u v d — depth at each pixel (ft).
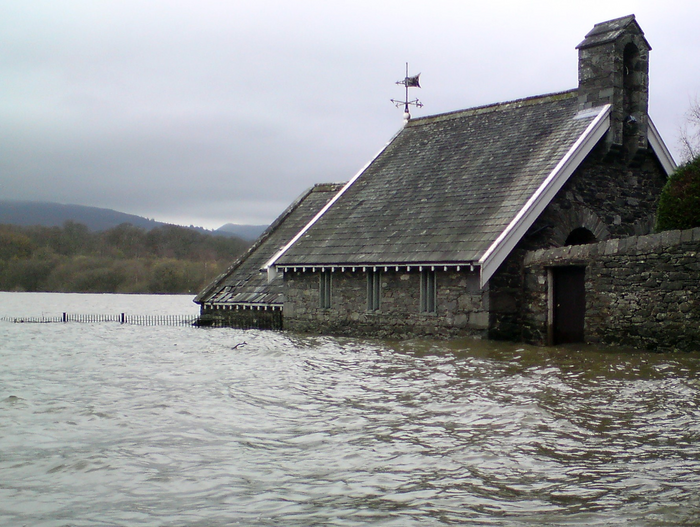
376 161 105.91
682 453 32.32
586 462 31.42
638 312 62.54
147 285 321.73
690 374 50.06
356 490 28.68
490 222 76.69
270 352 71.92
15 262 326.65
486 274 72.13
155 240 375.86
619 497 27.02
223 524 25.43
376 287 85.71
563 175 77.30
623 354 60.23
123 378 58.08
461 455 32.96
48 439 37.55
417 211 87.45
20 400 48.47
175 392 50.44
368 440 35.91
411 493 28.19
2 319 155.12
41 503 27.96
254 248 122.11
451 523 24.98
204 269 330.13
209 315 114.73
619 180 85.20
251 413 42.70
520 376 52.47
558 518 25.13
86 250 357.61
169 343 89.10
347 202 99.40
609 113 81.92
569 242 86.63
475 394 46.26
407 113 111.75
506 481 29.30
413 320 81.10
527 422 38.37
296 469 31.60
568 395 44.86
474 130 97.19
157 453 34.45
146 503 27.76
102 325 132.46
